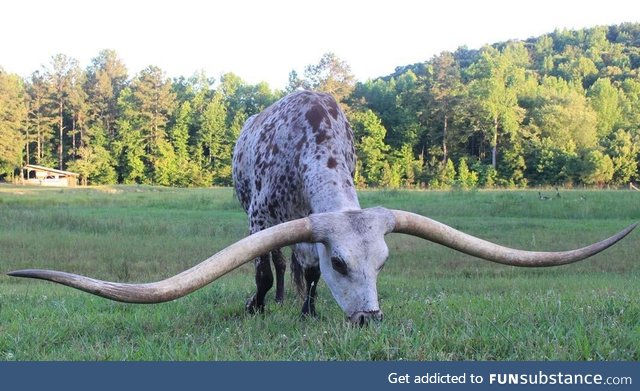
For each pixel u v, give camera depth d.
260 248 4.72
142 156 77.62
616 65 124.25
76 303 7.38
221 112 78.06
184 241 15.42
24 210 24.75
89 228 17.88
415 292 8.30
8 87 78.31
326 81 70.75
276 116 6.71
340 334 4.79
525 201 25.72
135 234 16.84
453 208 24.12
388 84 90.06
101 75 87.50
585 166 67.19
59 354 5.01
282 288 7.50
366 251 4.78
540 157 69.62
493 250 5.12
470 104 73.25
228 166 76.81
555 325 5.08
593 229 17.77
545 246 14.83
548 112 73.56
